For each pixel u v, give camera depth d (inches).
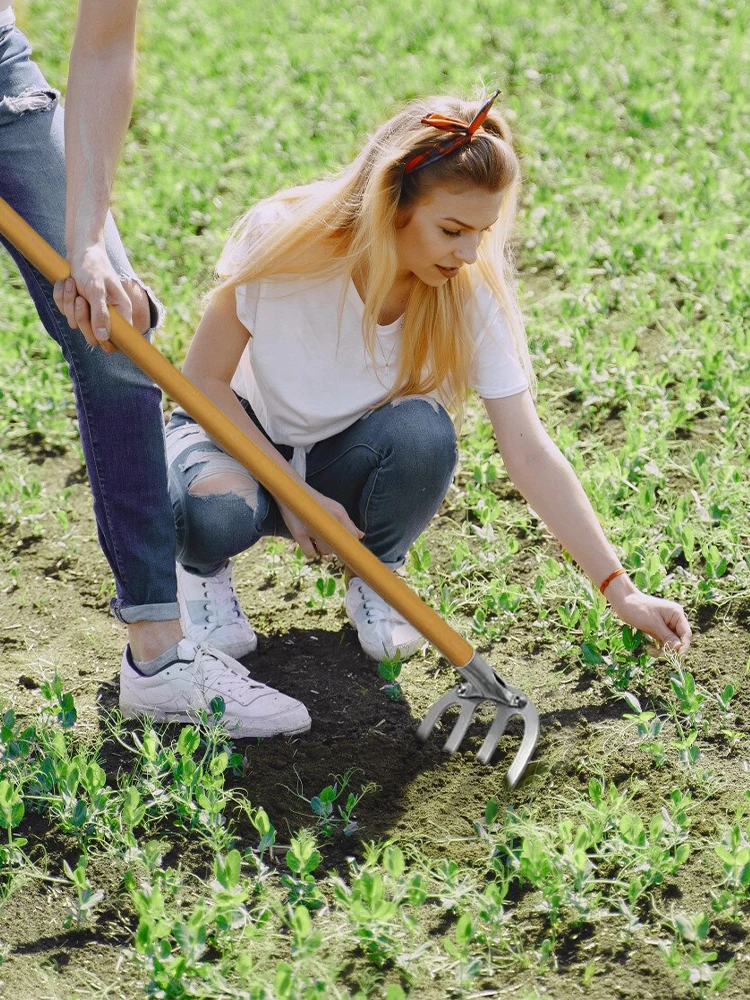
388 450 122.3
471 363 119.4
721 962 91.4
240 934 94.3
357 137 274.7
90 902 95.8
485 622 132.8
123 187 250.4
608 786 109.1
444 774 112.5
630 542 136.4
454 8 361.4
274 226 114.9
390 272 110.9
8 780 104.7
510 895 98.2
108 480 111.4
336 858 103.1
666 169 245.1
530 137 262.7
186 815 105.0
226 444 105.8
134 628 116.3
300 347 119.4
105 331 101.0
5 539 152.4
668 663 123.4
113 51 100.3
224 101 304.2
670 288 199.6
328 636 133.3
